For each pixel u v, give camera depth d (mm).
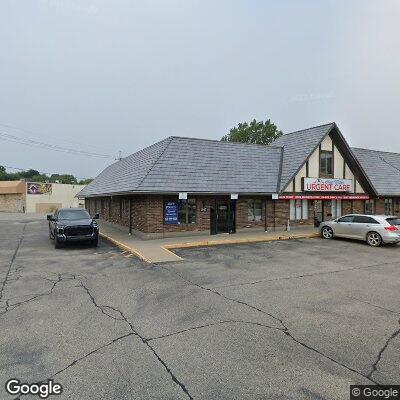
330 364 4625
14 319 6305
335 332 5688
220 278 9422
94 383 4191
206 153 20531
